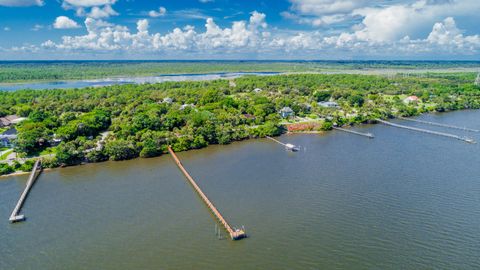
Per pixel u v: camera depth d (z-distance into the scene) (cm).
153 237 10000
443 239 9731
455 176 14488
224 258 8981
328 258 8938
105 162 16925
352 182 13912
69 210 11725
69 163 16362
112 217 11212
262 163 16538
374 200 12200
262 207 11744
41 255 9262
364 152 18300
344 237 9881
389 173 14912
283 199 12350
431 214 11156
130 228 10512
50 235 10194
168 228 10494
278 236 9969
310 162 16612
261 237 9931
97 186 13825
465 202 11988
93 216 11294
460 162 16425
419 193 12781
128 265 8775
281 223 10681
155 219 11050
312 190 13138
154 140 18562
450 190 13025
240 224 10631
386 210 11450
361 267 8575
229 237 9962
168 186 13788
